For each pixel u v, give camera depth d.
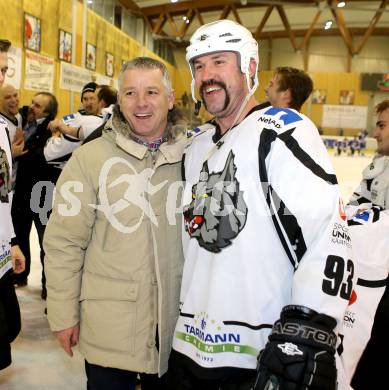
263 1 18.33
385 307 1.36
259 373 0.84
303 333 0.81
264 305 0.96
